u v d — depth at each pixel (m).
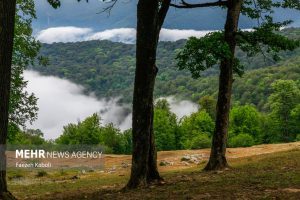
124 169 33.59
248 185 13.59
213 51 19.72
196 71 20.12
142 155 15.40
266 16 22.55
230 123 85.19
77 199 13.91
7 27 11.56
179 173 22.14
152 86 15.43
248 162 24.95
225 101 21.94
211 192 12.58
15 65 30.22
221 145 21.94
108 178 25.38
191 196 12.04
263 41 21.61
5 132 11.76
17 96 30.00
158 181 15.97
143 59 15.18
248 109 84.94
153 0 14.92
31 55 30.39
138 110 15.36
